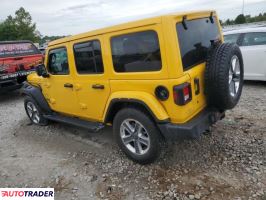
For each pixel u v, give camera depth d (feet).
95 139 15.78
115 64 11.66
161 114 10.46
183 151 13.00
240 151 12.62
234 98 11.57
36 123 19.48
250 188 10.13
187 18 10.51
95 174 12.21
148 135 11.43
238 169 11.32
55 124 19.19
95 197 10.68
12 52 28.48
